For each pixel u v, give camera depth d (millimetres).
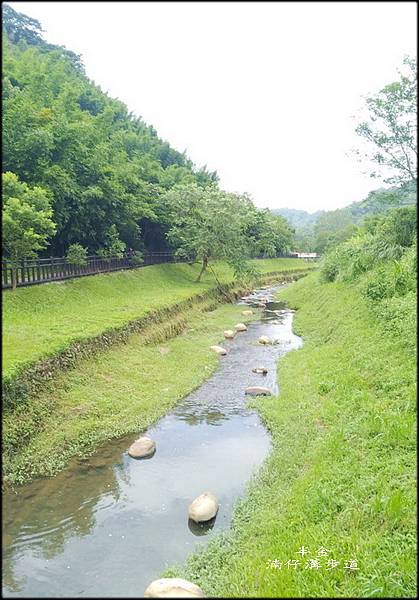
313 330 19672
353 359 12422
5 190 14977
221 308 28031
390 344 11594
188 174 44719
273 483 8344
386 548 5961
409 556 5707
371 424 8516
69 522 7395
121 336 15195
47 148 18656
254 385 14062
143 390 12859
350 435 8664
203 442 10289
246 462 9406
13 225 14578
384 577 5484
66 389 11219
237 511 7703
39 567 6316
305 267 58906
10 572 6152
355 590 5484
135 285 25312
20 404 9562
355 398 10078
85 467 9047
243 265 32906
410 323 11648
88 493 8211
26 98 18734
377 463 7484
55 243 23234
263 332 21734
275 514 7273
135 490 8383
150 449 9727
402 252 18219
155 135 55156
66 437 9734
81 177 23281
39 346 11516
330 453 8320
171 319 20188
